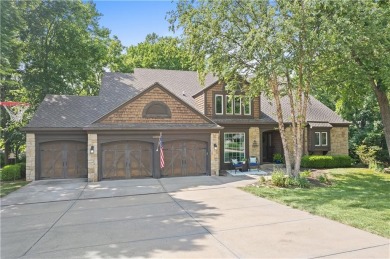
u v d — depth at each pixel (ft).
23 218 28.27
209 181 50.01
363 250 18.43
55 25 77.05
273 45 40.19
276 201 33.53
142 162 55.01
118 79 74.64
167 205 32.58
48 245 20.56
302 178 44.75
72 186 46.83
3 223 26.53
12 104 54.44
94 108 63.00
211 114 66.08
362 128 88.63
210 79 75.20
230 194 38.34
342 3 36.63
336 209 28.71
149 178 54.49
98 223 25.89
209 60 46.68
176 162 56.90
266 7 42.39
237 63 46.88
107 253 18.78
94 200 36.45
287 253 18.17
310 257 17.52
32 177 53.57
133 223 25.63
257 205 31.78
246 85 56.75
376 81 52.65
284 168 65.92
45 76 75.46
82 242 20.99
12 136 73.00
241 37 44.47
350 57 44.80
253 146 68.59
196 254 18.29
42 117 56.80
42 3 71.56
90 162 51.67
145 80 76.23
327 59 43.83
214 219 26.32
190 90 75.66
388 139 55.47
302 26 39.55
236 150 67.46
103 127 52.13
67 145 55.88
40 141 54.29
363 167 69.77
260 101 72.18
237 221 25.55
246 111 68.90
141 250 19.16
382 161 78.18
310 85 48.44
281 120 48.65
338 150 76.43
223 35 45.93
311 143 72.13
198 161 58.18
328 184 45.73
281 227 23.57
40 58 76.38
